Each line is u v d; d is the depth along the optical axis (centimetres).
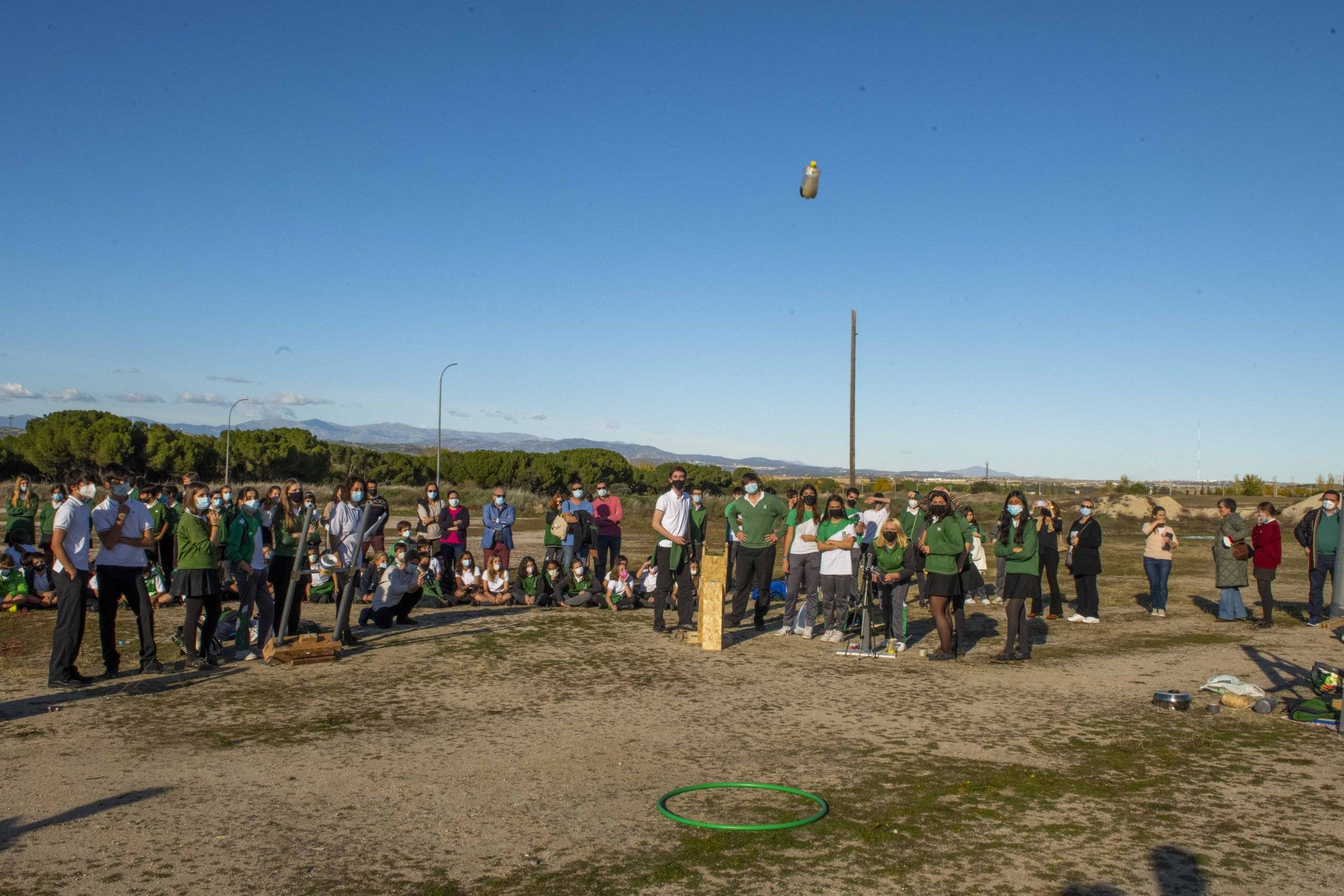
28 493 1653
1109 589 1886
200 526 1005
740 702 878
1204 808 586
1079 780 643
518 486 6638
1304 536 1416
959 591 1112
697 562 1346
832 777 652
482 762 684
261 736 751
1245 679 1006
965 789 620
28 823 559
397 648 1145
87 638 1223
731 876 480
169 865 496
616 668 1038
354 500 1232
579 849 518
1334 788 627
